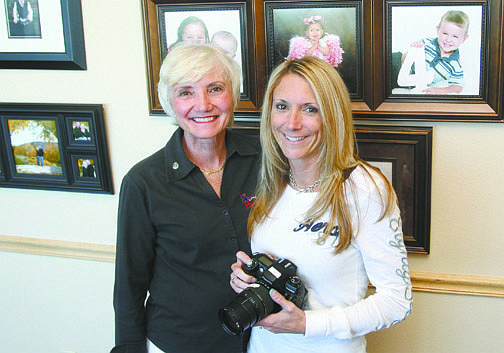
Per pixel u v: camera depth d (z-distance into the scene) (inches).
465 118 58.1
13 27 70.4
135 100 69.7
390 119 60.4
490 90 56.8
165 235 52.9
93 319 81.7
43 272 81.7
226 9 61.9
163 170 52.1
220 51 51.3
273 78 46.0
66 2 67.6
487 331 65.4
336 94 43.4
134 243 53.3
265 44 61.9
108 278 78.4
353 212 44.9
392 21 57.7
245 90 64.2
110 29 67.9
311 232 46.1
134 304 54.9
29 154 75.4
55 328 84.3
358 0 57.7
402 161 61.2
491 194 60.7
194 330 54.0
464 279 63.7
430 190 61.3
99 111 69.9
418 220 62.4
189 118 50.4
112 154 72.7
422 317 67.2
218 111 50.4
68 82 71.6
